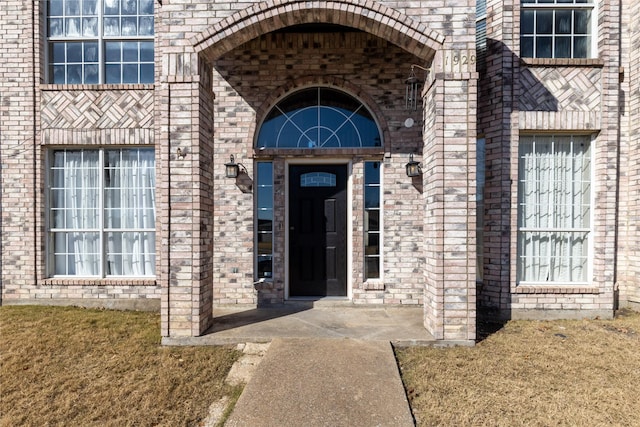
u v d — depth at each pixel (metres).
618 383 3.19
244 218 5.62
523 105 5.12
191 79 4.16
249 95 5.67
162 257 4.14
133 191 5.82
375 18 4.14
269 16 4.16
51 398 2.98
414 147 5.60
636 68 5.20
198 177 4.16
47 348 3.90
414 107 5.18
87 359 3.68
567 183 5.37
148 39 5.77
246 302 5.62
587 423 2.62
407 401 2.88
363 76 5.66
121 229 5.78
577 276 5.37
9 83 5.58
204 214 4.32
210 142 4.53
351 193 5.70
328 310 5.37
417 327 4.52
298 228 5.89
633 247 5.29
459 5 4.09
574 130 5.18
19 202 5.59
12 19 5.59
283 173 5.71
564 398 2.94
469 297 4.06
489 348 3.98
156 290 5.59
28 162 5.57
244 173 5.64
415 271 5.59
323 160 5.77
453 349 3.97
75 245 5.83
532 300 5.10
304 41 5.67
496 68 5.11
